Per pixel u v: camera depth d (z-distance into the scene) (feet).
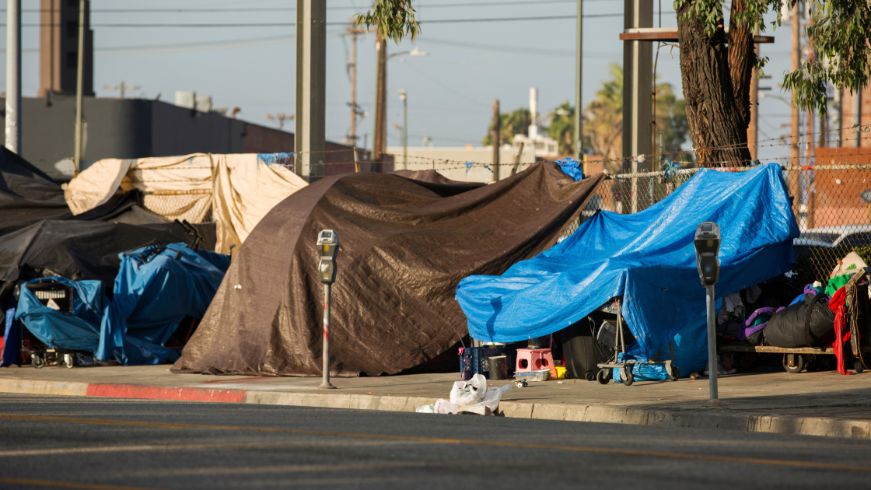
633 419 77.56
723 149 119.96
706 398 83.92
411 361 110.52
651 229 109.91
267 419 70.64
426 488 45.11
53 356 123.65
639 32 129.70
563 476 48.14
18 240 130.93
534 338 104.53
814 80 113.70
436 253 114.01
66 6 407.64
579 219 120.26
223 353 114.52
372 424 68.18
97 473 48.62
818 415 72.84
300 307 112.98
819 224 245.45
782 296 109.60
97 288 123.24
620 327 97.71
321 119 153.58
